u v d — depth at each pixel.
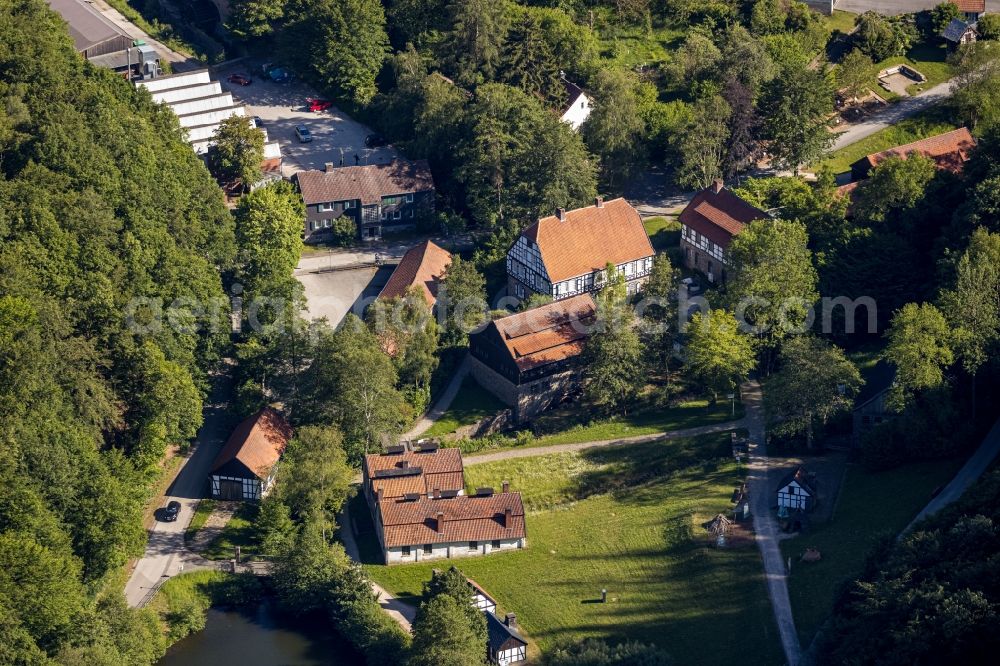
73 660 165.38
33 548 169.25
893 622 158.38
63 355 192.88
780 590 178.12
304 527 192.50
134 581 186.88
